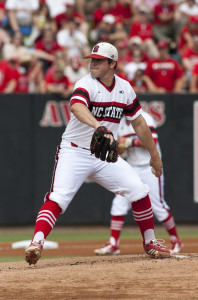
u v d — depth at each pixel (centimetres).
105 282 1783
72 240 3869
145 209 2180
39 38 5562
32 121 4206
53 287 1739
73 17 5716
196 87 4828
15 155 4191
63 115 4238
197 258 2150
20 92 4375
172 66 4731
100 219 4269
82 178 2080
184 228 4400
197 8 5828
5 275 1928
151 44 5509
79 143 2056
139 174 2819
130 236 4112
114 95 2041
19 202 4200
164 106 4297
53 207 2033
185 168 4325
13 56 5025
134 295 1638
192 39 5444
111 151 1825
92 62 2025
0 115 4172
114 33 5519
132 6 5959
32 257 1967
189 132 4325
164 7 5741
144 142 2148
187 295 1630
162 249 2206
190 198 4331
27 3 5653
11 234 4256
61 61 4528
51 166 4222
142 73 4741
